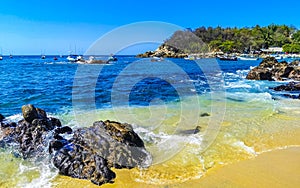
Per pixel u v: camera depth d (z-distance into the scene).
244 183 5.71
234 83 23.02
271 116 11.09
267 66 34.47
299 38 109.50
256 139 8.34
